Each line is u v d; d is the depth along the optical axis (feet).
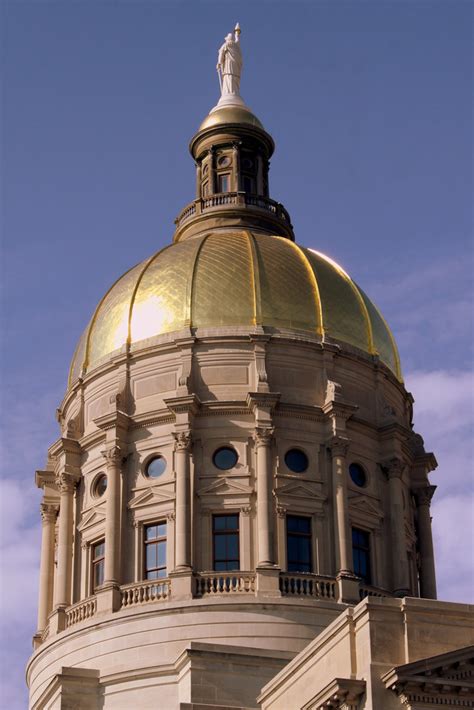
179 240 351.05
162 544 302.04
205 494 301.02
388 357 329.93
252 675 269.85
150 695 280.31
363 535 309.63
